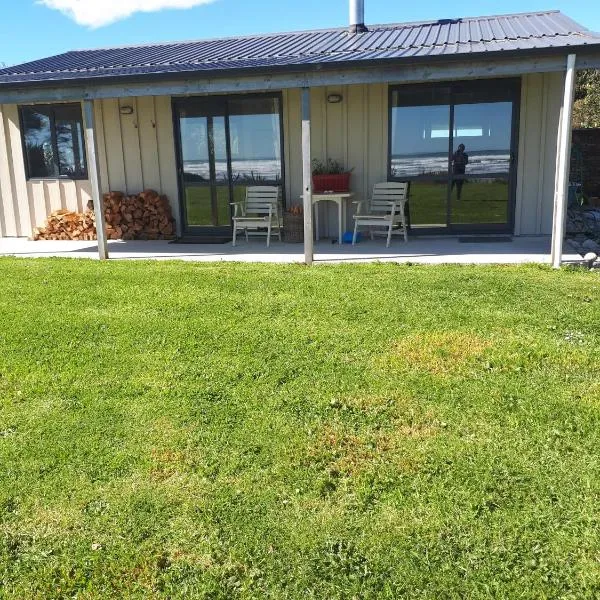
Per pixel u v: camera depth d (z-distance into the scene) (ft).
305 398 11.23
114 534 7.77
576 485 8.40
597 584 6.69
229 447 9.69
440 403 10.89
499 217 29.60
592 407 10.50
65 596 6.86
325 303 17.11
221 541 7.59
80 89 24.34
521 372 12.09
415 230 30.63
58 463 9.36
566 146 20.57
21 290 19.83
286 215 29.81
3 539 7.73
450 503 8.13
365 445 9.64
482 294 17.69
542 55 20.35
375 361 12.84
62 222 32.86
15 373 12.78
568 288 18.15
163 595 6.81
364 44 28.07
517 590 6.66
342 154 30.60
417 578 6.90
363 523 7.82
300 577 7.01
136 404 11.21
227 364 12.91
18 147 33.88
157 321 15.92
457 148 29.37
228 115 31.50
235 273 21.53
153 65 26.37
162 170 32.86
